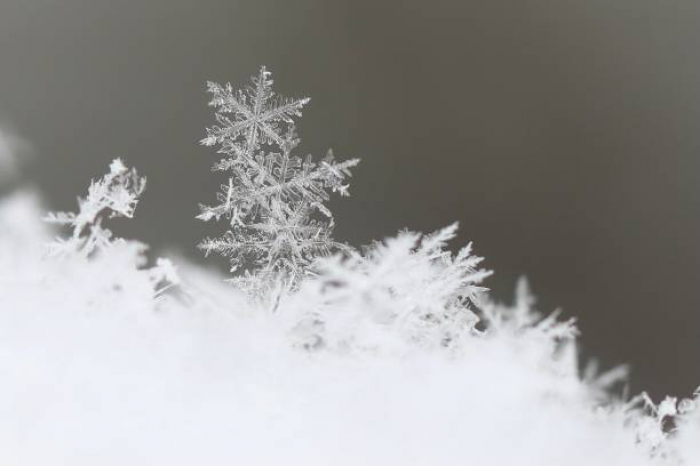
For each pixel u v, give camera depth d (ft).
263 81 0.17
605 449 0.16
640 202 0.63
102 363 0.15
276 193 0.17
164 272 0.16
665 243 0.62
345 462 0.15
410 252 0.16
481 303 0.16
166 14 0.63
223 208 0.17
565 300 0.58
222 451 0.15
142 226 0.44
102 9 0.63
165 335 0.15
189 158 0.55
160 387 0.15
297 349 0.16
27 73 0.60
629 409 0.16
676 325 0.54
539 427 0.16
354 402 0.15
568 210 0.63
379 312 0.16
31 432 0.15
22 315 0.15
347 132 0.65
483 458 0.15
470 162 0.65
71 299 0.15
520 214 0.63
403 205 0.62
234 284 0.16
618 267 0.60
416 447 0.15
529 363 0.16
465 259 0.16
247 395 0.15
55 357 0.15
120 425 0.15
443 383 0.16
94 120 0.59
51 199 0.51
